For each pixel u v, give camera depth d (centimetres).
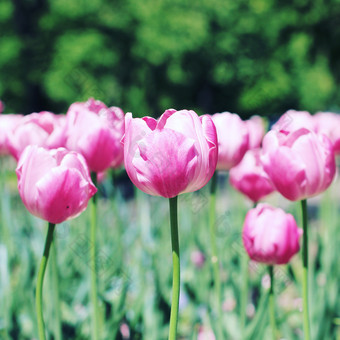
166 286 111
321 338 95
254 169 92
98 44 630
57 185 63
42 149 64
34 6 680
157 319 96
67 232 143
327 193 129
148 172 59
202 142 60
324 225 138
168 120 60
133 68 685
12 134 81
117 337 86
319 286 116
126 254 143
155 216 149
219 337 84
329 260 121
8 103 700
